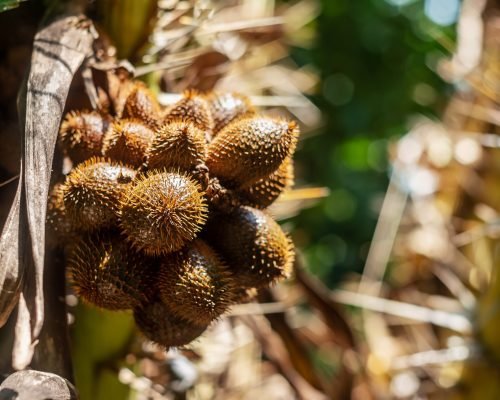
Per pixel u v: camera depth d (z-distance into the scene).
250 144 0.80
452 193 1.46
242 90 1.23
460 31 1.42
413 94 2.08
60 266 0.84
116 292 0.79
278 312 1.04
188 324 0.81
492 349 1.14
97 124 0.84
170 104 0.90
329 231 2.13
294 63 1.79
